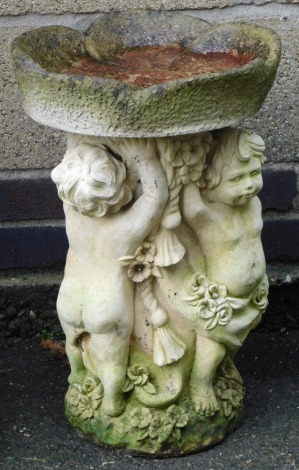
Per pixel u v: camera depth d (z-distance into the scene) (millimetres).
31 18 1288
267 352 1339
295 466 1116
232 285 1094
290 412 1210
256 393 1246
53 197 1347
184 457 1128
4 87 1306
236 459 1126
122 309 1078
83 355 1143
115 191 1022
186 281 1090
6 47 1292
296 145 1342
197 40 1134
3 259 1372
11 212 1350
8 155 1332
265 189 1354
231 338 1115
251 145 1055
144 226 1041
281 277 1373
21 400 1239
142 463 1120
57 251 1371
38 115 1001
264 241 1375
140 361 1113
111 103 947
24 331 1386
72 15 1295
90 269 1089
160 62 1118
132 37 1150
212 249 1093
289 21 1293
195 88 950
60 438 1162
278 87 1317
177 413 1118
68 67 1098
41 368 1313
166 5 1293
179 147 1031
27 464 1122
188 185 1052
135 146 1020
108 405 1120
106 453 1133
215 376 1161
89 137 1037
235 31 1117
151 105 946
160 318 1095
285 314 1387
